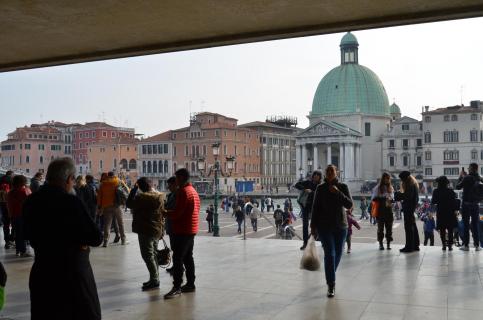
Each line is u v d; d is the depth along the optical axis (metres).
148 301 8.39
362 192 124.00
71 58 12.66
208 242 15.45
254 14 9.30
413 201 13.26
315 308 7.89
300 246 14.58
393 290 9.04
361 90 142.75
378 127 143.38
